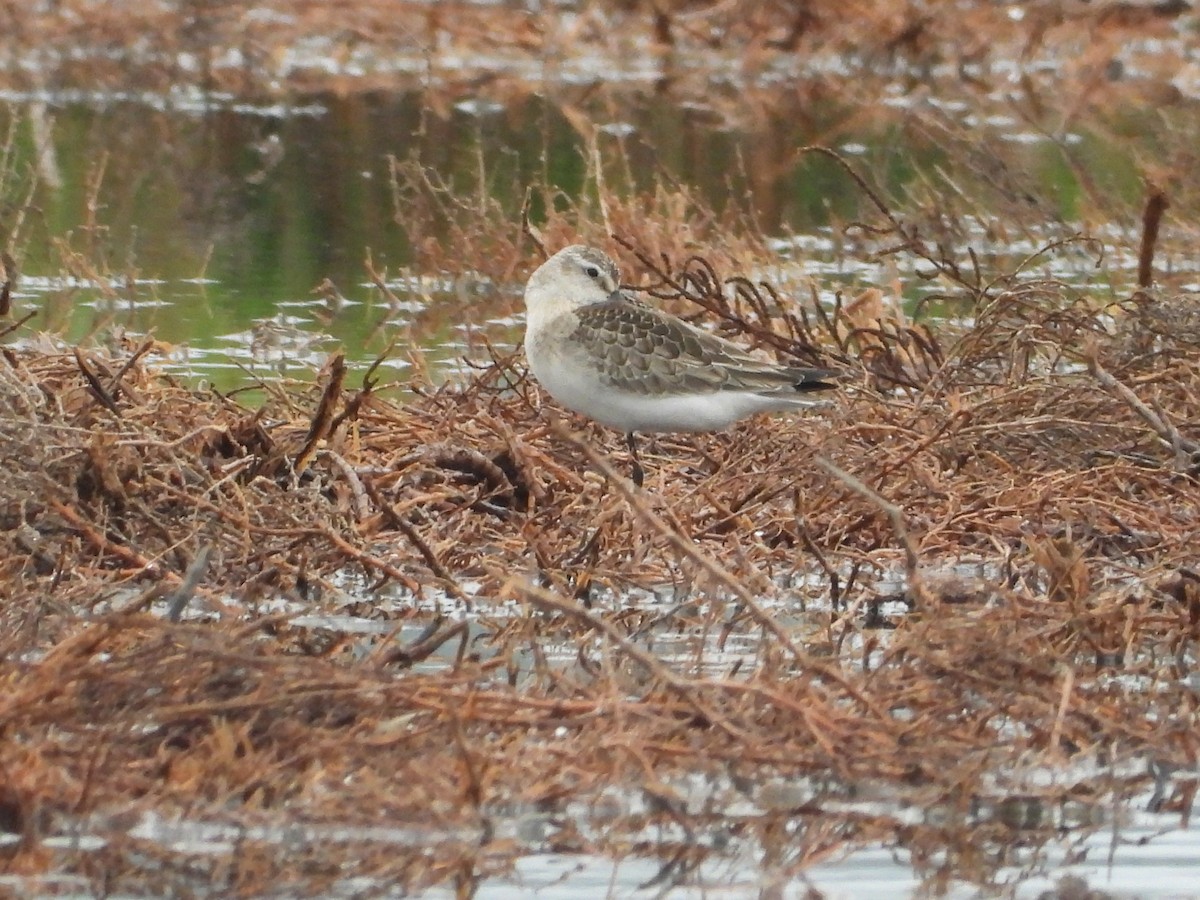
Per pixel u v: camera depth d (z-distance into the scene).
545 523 13.12
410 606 11.91
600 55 34.00
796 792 9.04
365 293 20.38
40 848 8.27
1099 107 30.08
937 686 9.93
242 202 24.27
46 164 25.31
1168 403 15.30
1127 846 8.62
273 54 32.97
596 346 13.77
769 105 30.50
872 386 15.80
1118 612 11.20
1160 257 21.31
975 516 13.12
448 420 14.36
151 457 12.97
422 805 8.63
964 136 23.91
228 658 9.10
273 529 12.09
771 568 12.75
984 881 8.22
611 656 10.79
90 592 11.47
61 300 18.88
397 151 26.84
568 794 8.86
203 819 8.52
